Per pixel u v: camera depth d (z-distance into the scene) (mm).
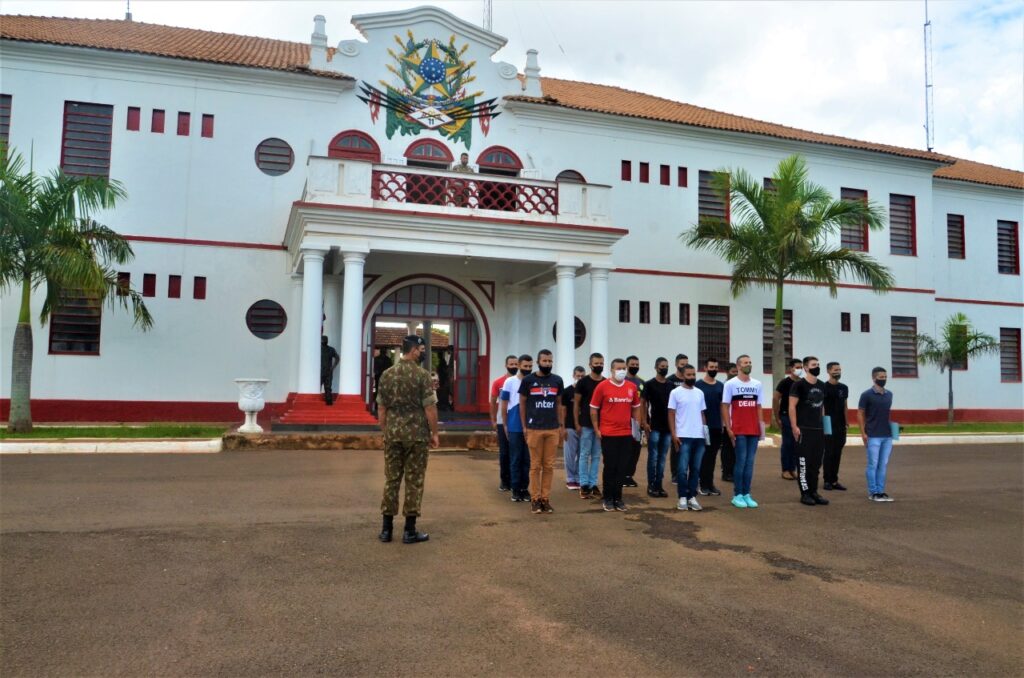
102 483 8836
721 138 20828
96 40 16922
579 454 9094
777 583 5461
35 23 17578
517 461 8375
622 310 19531
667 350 19844
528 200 15219
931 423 22641
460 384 18266
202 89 16828
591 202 15602
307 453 12211
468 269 18188
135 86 16438
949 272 24500
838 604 5012
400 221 14125
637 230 19828
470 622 4465
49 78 15969
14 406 12969
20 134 15734
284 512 7461
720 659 4008
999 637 4469
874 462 9109
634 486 9734
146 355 16141
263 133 17125
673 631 4406
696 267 20391
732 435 8430
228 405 16500
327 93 17531
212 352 16500
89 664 3738
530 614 4633
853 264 18078
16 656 3814
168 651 3924
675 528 7215
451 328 18344
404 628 4336
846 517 7992
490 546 6309
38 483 8727
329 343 17000
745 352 20688
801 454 8734
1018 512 8617
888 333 22359
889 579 5660
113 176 16188
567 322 15219
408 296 18062
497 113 18719
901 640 4379
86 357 15797
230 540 6277
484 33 18625
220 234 16750
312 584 5125
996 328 25000
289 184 17172
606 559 5988
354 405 13789
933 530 7461
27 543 6020
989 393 24500
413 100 18062
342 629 4297
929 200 23422
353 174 14133
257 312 16859
